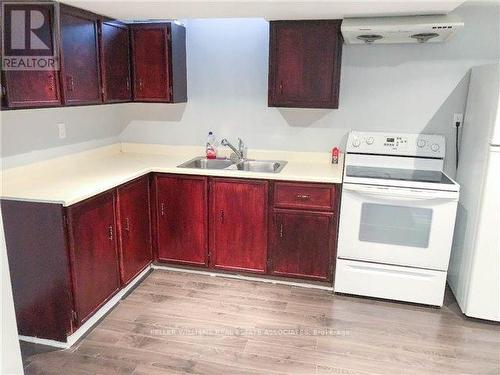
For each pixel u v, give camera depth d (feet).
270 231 9.91
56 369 7.02
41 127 8.98
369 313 8.94
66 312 7.55
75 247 7.47
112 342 7.78
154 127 12.04
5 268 3.78
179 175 10.04
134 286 9.98
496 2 9.18
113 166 10.18
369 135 10.52
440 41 9.70
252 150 11.56
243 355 7.44
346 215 9.16
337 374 6.97
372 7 7.87
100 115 11.20
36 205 7.18
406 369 7.14
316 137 11.09
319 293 9.81
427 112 10.29
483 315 8.57
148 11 8.72
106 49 9.50
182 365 7.14
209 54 11.24
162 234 10.57
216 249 10.35
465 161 9.48
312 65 9.73
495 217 8.07
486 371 7.13
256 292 9.81
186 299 9.42
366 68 10.37
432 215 8.70
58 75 7.95
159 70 10.55
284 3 7.76
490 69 8.13
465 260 8.87
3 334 3.79
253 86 11.17
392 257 9.13
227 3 7.84
